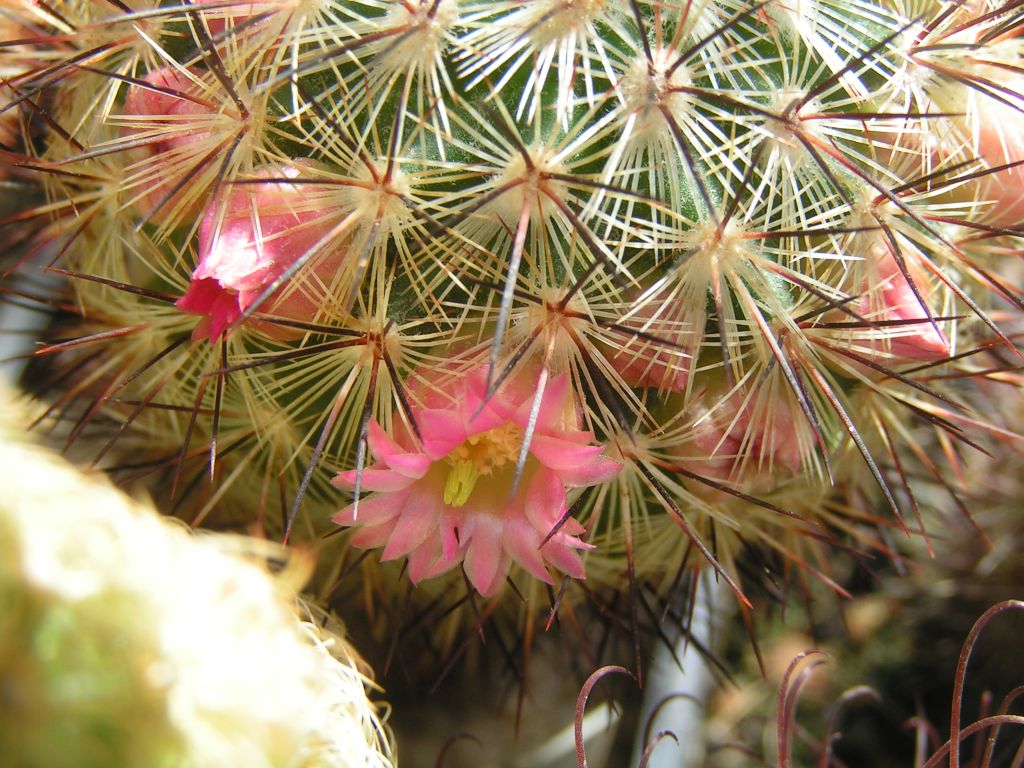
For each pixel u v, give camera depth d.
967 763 0.12
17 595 0.07
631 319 0.09
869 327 0.09
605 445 0.09
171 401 0.10
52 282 0.13
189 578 0.08
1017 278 0.13
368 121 0.09
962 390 0.13
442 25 0.09
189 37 0.09
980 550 0.13
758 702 0.14
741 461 0.10
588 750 0.13
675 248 0.09
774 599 0.12
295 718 0.08
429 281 0.09
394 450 0.09
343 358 0.09
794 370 0.09
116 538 0.07
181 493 0.11
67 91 0.10
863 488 0.12
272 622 0.08
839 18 0.09
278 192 0.09
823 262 0.10
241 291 0.09
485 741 0.13
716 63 0.09
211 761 0.07
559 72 0.09
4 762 0.07
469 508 0.09
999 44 0.10
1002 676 0.13
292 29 0.09
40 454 0.08
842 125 0.09
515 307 0.09
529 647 0.11
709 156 0.09
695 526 0.10
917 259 0.10
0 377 0.12
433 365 0.09
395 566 0.10
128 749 0.07
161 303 0.10
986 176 0.10
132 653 0.07
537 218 0.09
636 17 0.09
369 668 0.10
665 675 0.13
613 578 0.11
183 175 0.09
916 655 0.14
